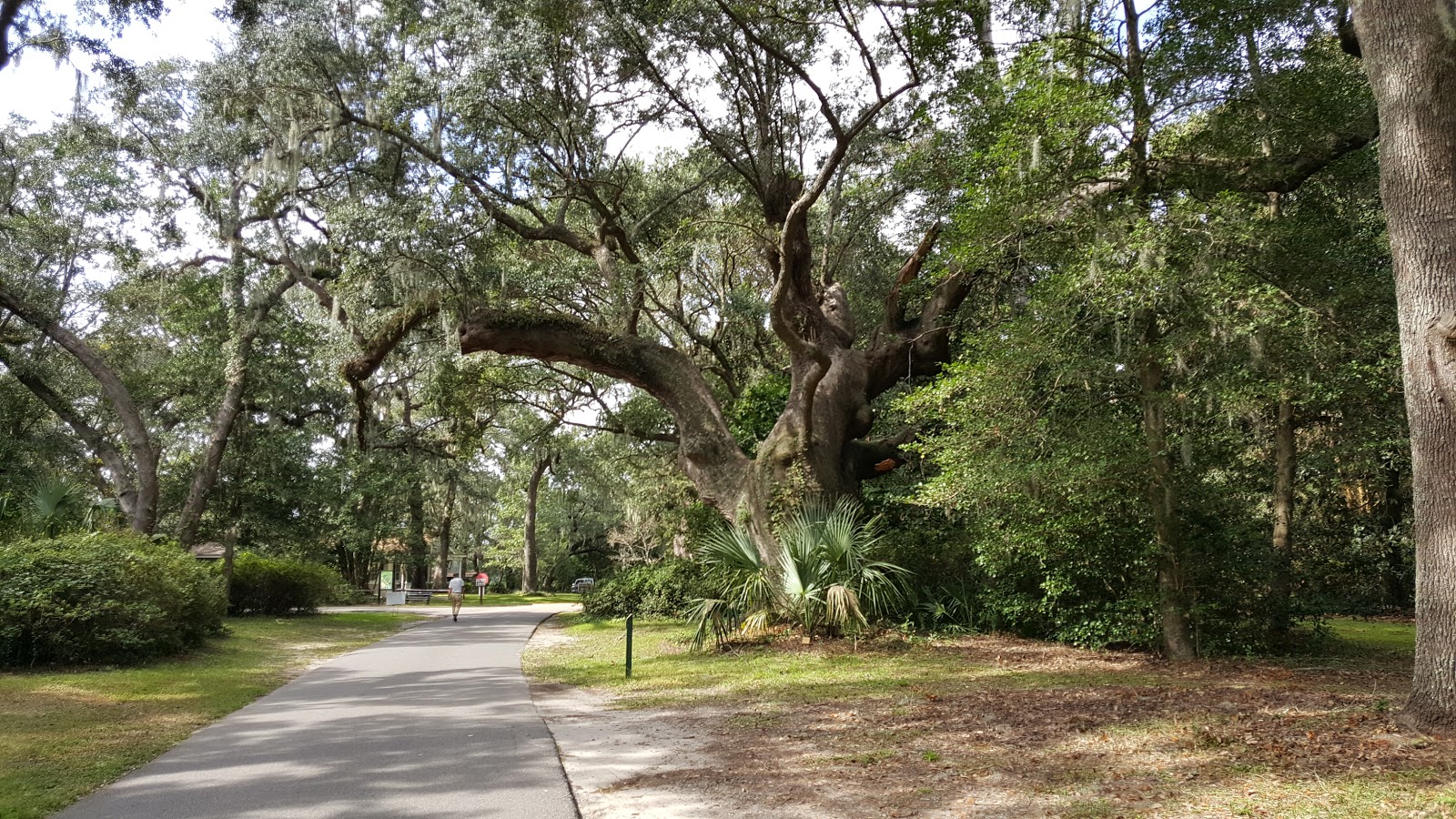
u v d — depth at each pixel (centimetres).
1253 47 1230
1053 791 596
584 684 1211
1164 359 1186
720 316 2562
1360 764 622
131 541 1656
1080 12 1254
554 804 584
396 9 1994
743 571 1562
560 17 1842
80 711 983
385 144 2184
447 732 841
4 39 1557
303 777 661
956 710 904
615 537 5169
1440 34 755
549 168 2227
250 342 2773
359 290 2031
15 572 1395
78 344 2484
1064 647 1439
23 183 2703
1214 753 677
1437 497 729
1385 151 789
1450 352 728
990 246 1336
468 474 4900
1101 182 1283
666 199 2480
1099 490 1248
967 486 1304
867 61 1455
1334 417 1756
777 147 2177
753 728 857
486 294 1966
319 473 3066
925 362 1983
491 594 5659
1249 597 1345
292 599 2861
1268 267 1171
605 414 2888
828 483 1798
